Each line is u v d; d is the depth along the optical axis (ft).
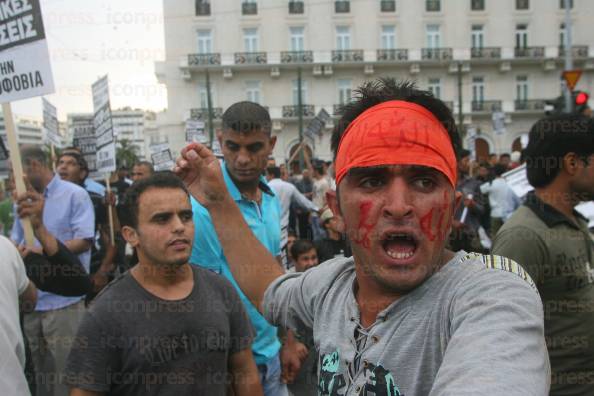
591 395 5.64
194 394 5.58
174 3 97.86
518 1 99.71
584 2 100.17
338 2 98.48
